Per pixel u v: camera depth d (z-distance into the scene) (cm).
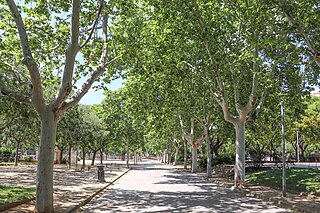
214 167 3775
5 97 1869
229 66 2134
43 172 1120
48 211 1110
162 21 1997
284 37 1441
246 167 3228
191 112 2881
